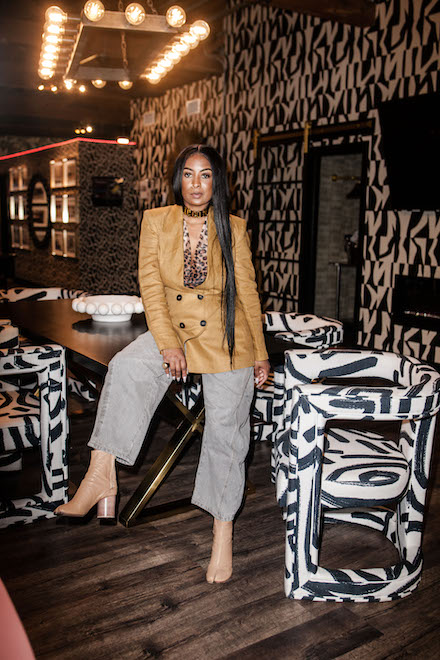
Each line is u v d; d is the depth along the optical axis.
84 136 10.05
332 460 2.05
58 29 4.08
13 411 2.47
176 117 9.20
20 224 13.27
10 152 13.12
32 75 8.59
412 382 2.03
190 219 1.99
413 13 5.25
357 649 1.78
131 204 10.61
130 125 10.55
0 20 7.38
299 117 6.65
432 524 2.58
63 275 10.97
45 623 1.85
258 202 7.39
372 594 2.00
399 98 5.34
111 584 2.07
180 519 2.57
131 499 2.56
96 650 1.74
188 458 3.27
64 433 2.46
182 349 1.98
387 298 5.81
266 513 2.64
